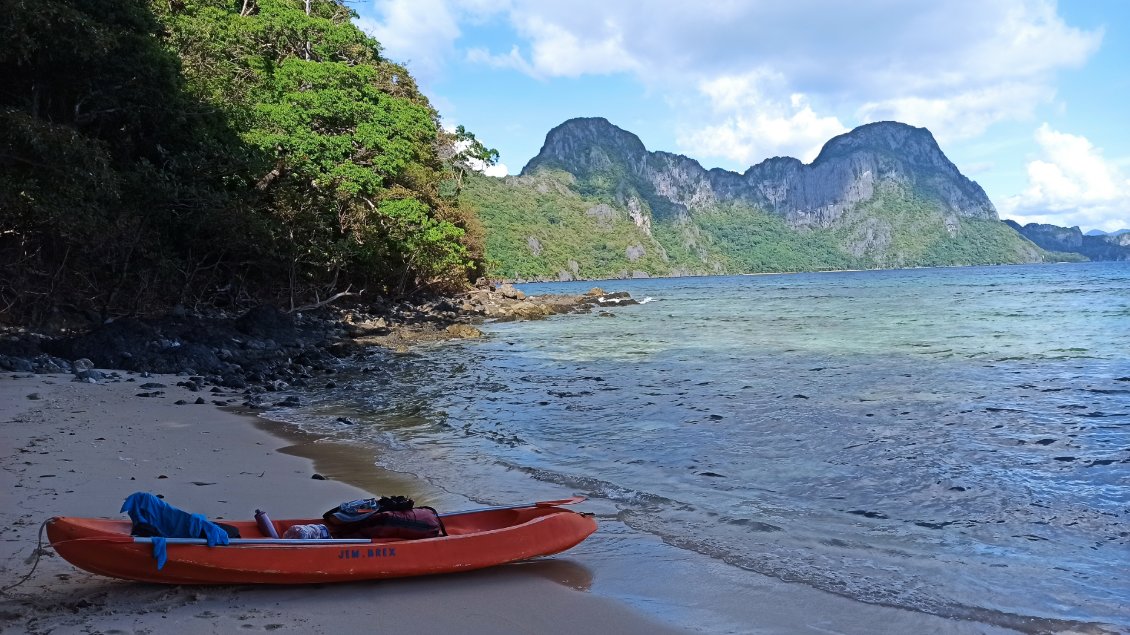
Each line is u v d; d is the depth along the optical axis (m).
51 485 7.26
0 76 19.78
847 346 24.91
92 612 4.52
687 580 5.58
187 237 26.52
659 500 7.77
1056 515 7.20
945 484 8.31
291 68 33.34
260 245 27.61
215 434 10.78
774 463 9.38
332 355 22.81
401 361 22.08
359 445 10.51
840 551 6.25
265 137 30.08
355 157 34.56
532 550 5.75
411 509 5.90
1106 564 5.93
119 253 23.66
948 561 6.01
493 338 30.09
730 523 7.00
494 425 12.12
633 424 12.05
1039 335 27.61
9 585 4.86
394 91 49.88
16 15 15.68
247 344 22.61
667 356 22.77
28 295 21.64
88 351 17.89
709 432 11.32
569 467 9.25
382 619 4.70
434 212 47.34
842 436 10.88
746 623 4.85
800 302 59.59
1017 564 5.94
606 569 5.79
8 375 14.80
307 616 4.68
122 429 10.55
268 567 5.01
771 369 19.08
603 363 21.17
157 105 23.06
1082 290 67.75
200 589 4.98
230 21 34.16
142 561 4.77
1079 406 13.20
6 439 9.25
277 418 12.65
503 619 4.80
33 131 15.47
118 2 21.12
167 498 7.19
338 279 37.41
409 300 42.72
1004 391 15.02
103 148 19.33
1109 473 8.71
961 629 4.79
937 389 15.37
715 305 58.09
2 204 16.89
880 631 4.75
